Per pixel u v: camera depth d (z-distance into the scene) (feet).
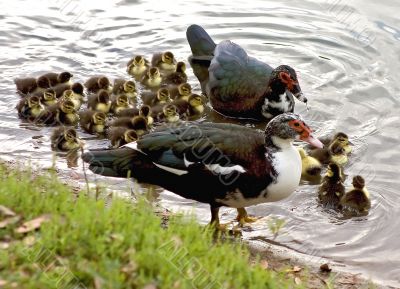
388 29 62.95
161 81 57.77
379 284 35.65
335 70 59.16
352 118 53.11
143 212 31.27
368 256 38.63
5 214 29.58
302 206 43.24
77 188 40.81
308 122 52.65
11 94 54.85
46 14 64.69
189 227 30.99
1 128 50.44
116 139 48.96
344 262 37.81
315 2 67.21
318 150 48.01
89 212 29.07
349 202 42.80
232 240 38.09
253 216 41.81
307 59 60.75
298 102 55.31
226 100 53.88
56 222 28.71
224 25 65.00
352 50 61.41
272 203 43.34
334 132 51.29
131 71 58.08
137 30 63.41
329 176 43.52
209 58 58.75
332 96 55.88
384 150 49.42
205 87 57.11
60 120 51.70
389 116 53.26
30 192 31.65
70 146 47.91
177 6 67.10
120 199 33.04
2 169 36.91
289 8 67.05
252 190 37.29
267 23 65.21
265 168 36.91
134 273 26.55
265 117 53.83
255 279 28.55
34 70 57.82
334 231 40.83
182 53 61.52
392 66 59.16
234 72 54.08
